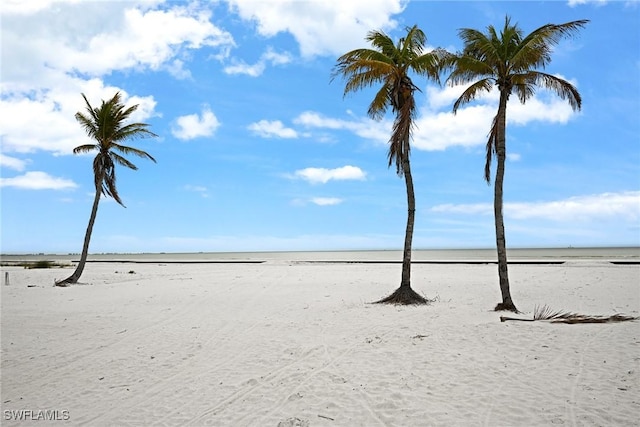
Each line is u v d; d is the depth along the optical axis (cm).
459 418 608
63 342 1123
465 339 978
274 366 880
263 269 3850
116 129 2712
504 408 631
